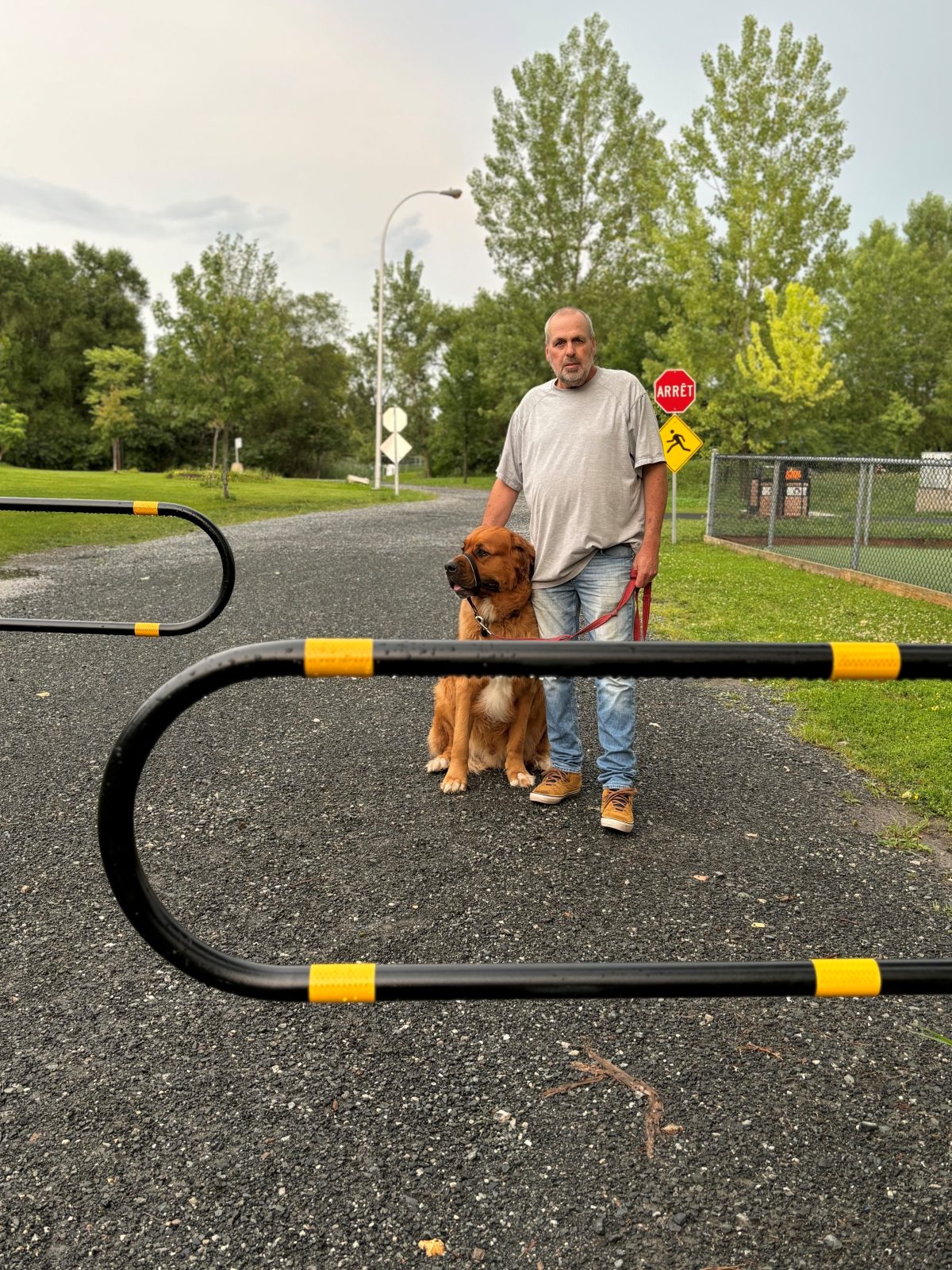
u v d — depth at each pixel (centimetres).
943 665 137
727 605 927
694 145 2300
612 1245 184
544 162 4522
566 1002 269
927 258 5834
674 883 342
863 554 1336
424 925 307
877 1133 216
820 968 153
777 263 2280
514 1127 216
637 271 4578
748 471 1545
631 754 386
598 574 399
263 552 1314
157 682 610
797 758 494
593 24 4325
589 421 393
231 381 2388
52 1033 250
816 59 2186
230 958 151
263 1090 228
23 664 657
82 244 7325
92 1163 204
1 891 328
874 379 5153
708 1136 214
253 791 427
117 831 141
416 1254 181
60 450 6550
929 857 372
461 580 390
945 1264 181
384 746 496
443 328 7175
